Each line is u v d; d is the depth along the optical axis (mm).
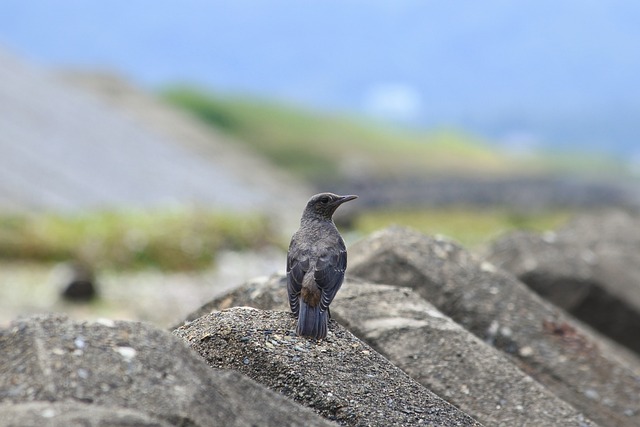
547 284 11633
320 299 6844
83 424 3734
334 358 5707
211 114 189750
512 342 8633
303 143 188250
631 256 13305
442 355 7277
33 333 4348
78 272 24781
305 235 7512
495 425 6875
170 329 8195
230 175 75125
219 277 30000
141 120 89438
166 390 4188
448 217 73688
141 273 29609
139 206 46156
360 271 9016
